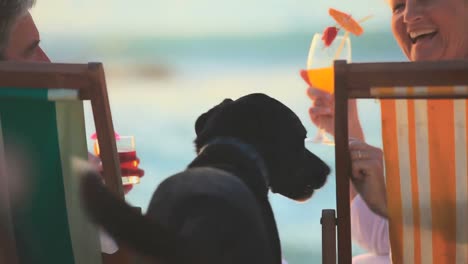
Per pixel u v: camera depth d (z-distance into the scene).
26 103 3.79
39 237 4.07
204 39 22.58
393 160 3.82
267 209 3.93
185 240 3.37
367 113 14.50
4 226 4.03
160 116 16.59
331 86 5.24
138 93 18.45
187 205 3.54
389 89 3.53
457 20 4.99
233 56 21.31
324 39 5.43
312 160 4.36
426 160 3.77
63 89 3.70
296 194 4.29
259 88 18.41
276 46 21.75
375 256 5.14
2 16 4.19
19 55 4.54
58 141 3.88
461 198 3.78
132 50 22.11
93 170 3.38
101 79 3.70
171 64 21.00
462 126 3.66
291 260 9.37
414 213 3.88
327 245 4.05
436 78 3.47
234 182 3.71
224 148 3.96
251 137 4.05
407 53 5.34
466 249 3.85
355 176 4.15
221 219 3.50
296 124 4.19
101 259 4.16
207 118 4.30
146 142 14.93
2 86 3.73
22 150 3.91
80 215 4.02
